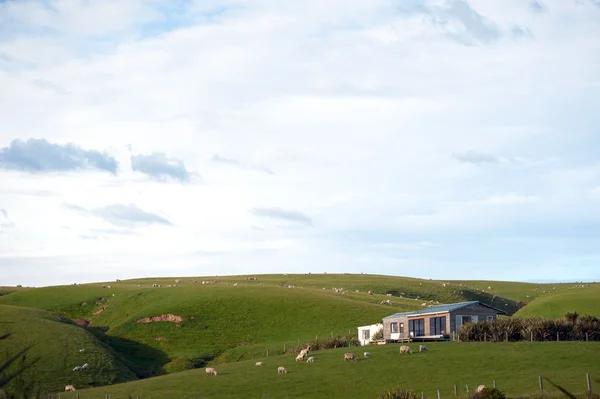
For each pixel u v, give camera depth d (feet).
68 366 298.76
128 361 355.97
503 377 187.52
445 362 217.15
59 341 339.77
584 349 218.38
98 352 331.77
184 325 429.38
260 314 444.55
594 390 155.12
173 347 392.27
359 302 479.41
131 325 438.81
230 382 221.05
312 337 389.60
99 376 294.05
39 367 288.92
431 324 292.40
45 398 39.45
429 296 639.35
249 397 195.83
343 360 242.17
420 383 191.83
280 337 399.44
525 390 166.09
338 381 205.98
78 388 270.46
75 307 537.24
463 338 269.23
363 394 185.88
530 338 260.42
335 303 467.11
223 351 381.19
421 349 244.63
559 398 139.03
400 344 274.36
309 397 188.34
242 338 402.31
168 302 484.74
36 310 438.40
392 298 556.10
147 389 223.10
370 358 239.71
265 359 281.13
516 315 437.17
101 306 538.06
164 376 256.52
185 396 204.13
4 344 318.04
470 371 200.54
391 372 210.79
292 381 212.43
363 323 418.92
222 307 460.55
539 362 203.31
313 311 446.60
